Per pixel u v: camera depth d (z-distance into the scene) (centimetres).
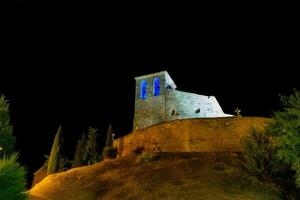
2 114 1505
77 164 4353
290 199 2088
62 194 2761
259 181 2327
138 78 5859
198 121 3438
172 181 2498
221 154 2973
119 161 3331
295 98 1956
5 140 1445
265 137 2467
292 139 1784
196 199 2147
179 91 5472
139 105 5628
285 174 2234
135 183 2591
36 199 2591
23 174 733
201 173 2569
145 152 3431
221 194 2173
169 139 3491
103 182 2786
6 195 695
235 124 3272
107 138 4466
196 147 3322
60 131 4375
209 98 5484
